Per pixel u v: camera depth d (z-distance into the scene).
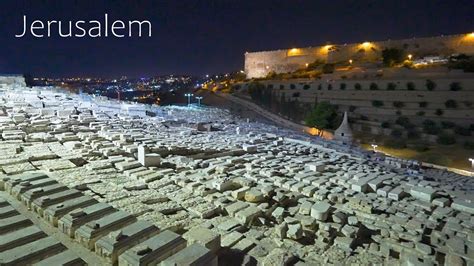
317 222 8.66
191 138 19.23
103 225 6.05
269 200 9.96
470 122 46.19
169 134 19.73
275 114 63.69
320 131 50.97
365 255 7.56
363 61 80.06
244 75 106.56
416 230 9.06
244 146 17.34
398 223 9.52
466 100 47.12
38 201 6.91
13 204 7.27
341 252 7.55
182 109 39.50
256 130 28.45
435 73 53.31
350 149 25.45
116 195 8.86
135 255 5.15
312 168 14.38
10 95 27.95
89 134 15.62
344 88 59.62
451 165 35.03
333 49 88.12
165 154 14.09
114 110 27.86
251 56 103.62
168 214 8.22
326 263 6.98
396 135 47.41
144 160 12.07
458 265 7.10
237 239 7.30
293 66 95.25
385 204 11.17
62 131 16.03
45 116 19.14
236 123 32.75
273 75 85.88
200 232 6.82
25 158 10.84
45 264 4.78
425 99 50.50
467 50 70.44
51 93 33.31
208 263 5.22
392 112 52.81
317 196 10.94
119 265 5.23
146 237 5.99
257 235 7.77
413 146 42.38
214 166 12.82
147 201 8.68
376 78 57.78
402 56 72.06
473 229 9.37
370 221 9.58
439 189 13.49
